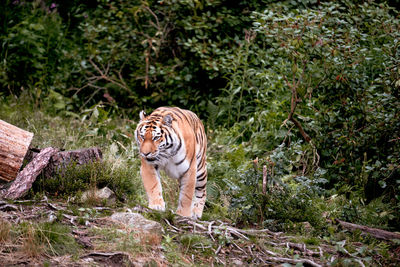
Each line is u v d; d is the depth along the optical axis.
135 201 9.42
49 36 18.08
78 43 19.38
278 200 9.05
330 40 11.05
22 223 6.92
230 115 14.60
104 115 14.12
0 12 18.31
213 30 15.10
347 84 11.40
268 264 7.23
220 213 10.13
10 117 13.78
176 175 9.05
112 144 11.86
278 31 11.23
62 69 17.56
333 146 11.55
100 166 9.42
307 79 12.43
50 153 8.85
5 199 7.90
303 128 12.52
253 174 9.18
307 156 11.59
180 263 6.89
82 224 7.50
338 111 11.56
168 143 8.54
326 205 10.06
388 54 10.99
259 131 13.69
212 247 7.58
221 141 13.56
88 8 19.00
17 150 8.16
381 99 10.71
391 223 9.90
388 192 10.79
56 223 7.25
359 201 10.53
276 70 13.70
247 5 15.95
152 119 8.68
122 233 7.22
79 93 17.67
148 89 16.98
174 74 15.59
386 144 11.17
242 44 14.44
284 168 9.23
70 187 8.84
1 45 17.61
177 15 15.92
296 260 7.26
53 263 6.27
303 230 8.70
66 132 13.22
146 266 6.61
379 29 12.38
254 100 13.92
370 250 7.99
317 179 9.07
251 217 8.95
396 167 10.02
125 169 10.24
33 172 8.49
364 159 10.83
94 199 8.56
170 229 7.93
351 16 12.84
